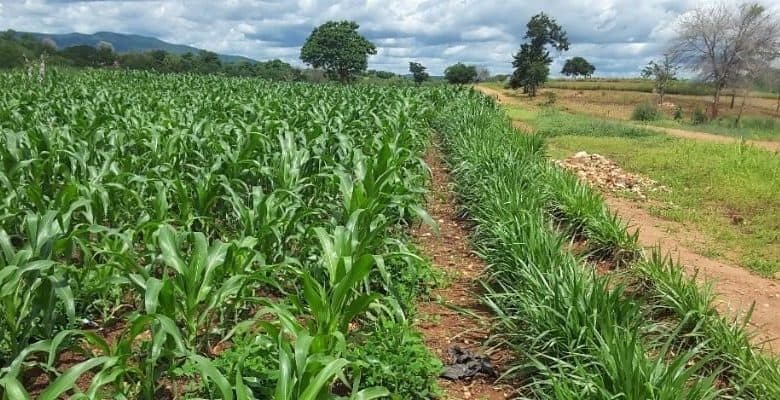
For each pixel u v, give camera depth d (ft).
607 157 55.42
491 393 14.01
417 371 12.98
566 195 28.04
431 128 63.62
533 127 82.89
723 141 71.31
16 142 21.26
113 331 15.65
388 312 14.93
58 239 13.29
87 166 21.85
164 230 13.21
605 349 12.44
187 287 12.79
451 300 19.44
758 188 37.83
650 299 18.60
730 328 15.61
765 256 25.45
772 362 13.80
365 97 69.72
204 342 14.12
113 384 12.05
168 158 24.72
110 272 15.58
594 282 15.23
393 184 20.80
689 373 11.70
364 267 11.68
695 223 30.99
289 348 10.35
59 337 10.52
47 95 54.19
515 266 18.94
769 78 126.21
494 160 31.78
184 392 12.76
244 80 101.81
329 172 23.21
